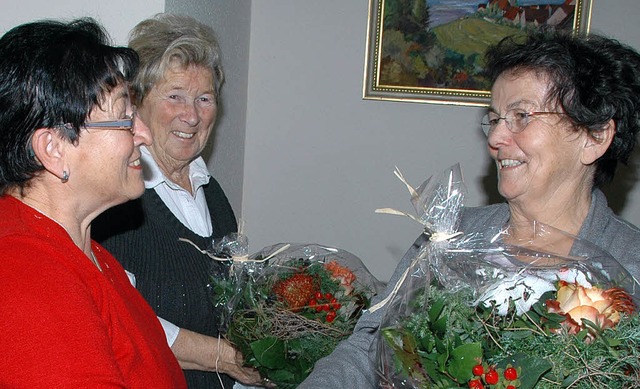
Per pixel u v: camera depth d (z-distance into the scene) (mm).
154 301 1562
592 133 1156
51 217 1025
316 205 3488
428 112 3324
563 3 3123
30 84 939
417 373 944
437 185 1146
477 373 861
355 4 3314
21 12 2164
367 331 1314
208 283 1652
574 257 1080
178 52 1687
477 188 3318
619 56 1159
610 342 863
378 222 3441
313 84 3406
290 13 3379
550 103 1158
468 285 1017
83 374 865
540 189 1198
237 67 3244
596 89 1122
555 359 868
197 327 1650
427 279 1069
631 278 1047
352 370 1234
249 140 3506
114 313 1021
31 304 874
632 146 1203
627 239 1197
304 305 1507
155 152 1751
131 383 1021
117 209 1560
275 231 3547
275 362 1437
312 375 1210
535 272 1015
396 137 3371
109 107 1006
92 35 1033
